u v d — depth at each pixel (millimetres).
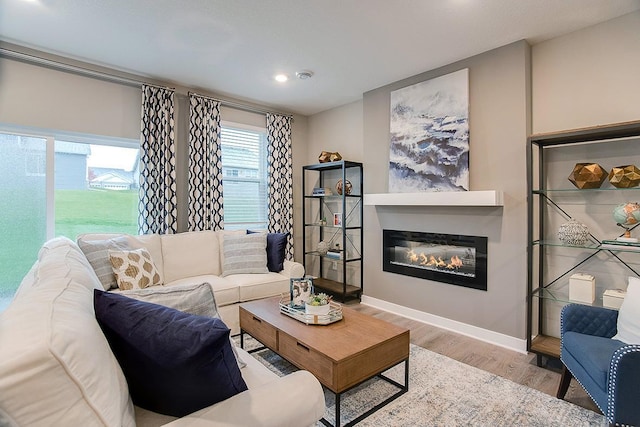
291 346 2051
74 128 3238
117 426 803
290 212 4898
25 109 2996
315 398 1146
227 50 3012
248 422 992
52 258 1583
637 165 2418
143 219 3555
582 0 2246
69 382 717
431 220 3453
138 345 986
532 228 2588
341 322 2258
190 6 2344
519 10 2363
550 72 2773
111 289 2814
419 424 1857
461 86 3141
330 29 2639
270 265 3740
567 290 2725
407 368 2141
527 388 2211
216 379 993
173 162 3760
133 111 3594
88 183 3492
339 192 4352
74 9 2375
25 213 3105
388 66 3320
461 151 3127
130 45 2918
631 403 1489
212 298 1489
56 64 3088
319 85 3879
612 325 2020
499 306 2949
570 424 1848
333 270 4824
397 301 3789
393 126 3723
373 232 4047
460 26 2578
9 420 654
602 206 2557
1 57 2879
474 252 3129
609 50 2504
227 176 4426
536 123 2846
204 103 3992
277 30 2658
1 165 2996
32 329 750
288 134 4867
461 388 2211
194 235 3682
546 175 2803
